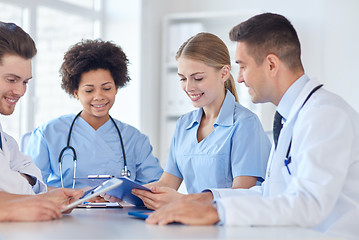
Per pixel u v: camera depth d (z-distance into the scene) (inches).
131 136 97.1
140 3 162.7
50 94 148.6
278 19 57.3
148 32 166.4
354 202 51.0
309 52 159.9
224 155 77.6
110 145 94.0
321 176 47.4
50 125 93.5
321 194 46.6
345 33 156.0
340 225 51.0
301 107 54.6
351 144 49.6
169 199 64.4
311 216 46.4
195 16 164.2
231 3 170.9
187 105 162.2
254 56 57.1
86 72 88.2
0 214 50.7
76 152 92.0
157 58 171.8
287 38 56.5
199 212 47.9
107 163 92.9
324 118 50.1
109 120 95.8
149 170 96.7
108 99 89.7
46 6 147.1
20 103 139.2
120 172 93.9
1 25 65.5
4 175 63.2
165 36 166.7
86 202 74.8
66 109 154.3
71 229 45.2
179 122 86.0
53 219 53.2
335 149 48.4
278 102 58.8
